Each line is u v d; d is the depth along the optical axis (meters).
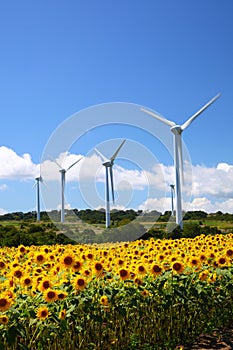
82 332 8.62
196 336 10.06
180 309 10.11
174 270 9.66
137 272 9.59
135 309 9.59
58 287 8.55
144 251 13.63
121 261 10.72
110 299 8.74
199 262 10.48
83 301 8.22
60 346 8.27
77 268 9.24
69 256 9.27
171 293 9.56
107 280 9.54
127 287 9.31
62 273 9.14
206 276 10.05
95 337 8.89
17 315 7.22
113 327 9.21
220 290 10.36
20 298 7.95
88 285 8.98
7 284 8.38
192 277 9.94
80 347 8.52
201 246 14.68
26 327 7.77
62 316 7.61
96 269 9.06
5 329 6.97
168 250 12.81
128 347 9.08
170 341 9.59
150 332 9.62
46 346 7.90
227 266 10.83
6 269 10.48
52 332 7.76
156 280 9.70
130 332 9.43
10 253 16.55
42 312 7.39
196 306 10.10
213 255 11.20
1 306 7.01
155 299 9.77
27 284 8.38
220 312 10.72
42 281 7.94
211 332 10.23
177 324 9.93
